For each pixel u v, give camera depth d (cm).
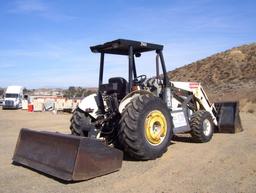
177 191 632
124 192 636
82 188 665
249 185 656
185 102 1125
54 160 741
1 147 1148
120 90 916
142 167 804
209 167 790
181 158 885
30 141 829
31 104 4072
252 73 6375
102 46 949
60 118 2586
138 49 993
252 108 3200
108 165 754
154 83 1014
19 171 801
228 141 1127
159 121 877
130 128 822
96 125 910
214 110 1326
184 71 8188
